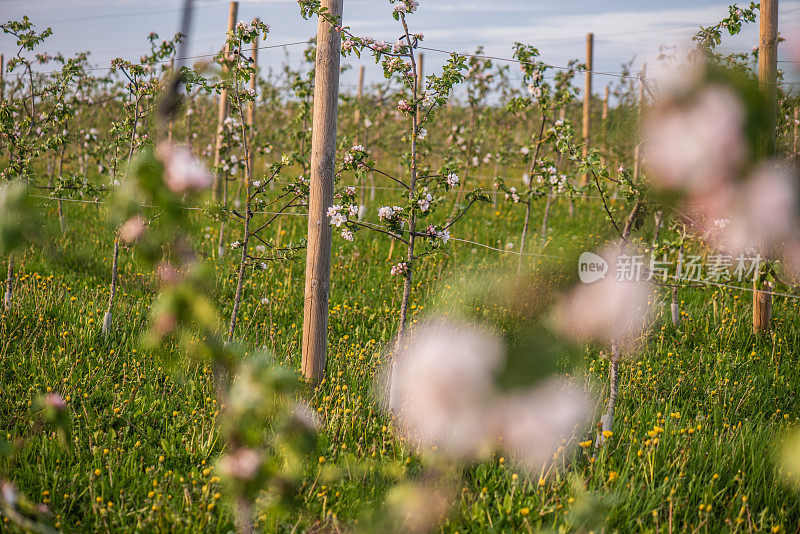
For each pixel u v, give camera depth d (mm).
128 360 5141
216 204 5137
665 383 5160
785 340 6059
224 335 5695
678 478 3586
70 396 4285
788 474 3539
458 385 729
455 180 4734
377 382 5047
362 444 4059
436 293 7188
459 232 10094
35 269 7086
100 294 6617
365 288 7621
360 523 2918
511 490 3395
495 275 7176
